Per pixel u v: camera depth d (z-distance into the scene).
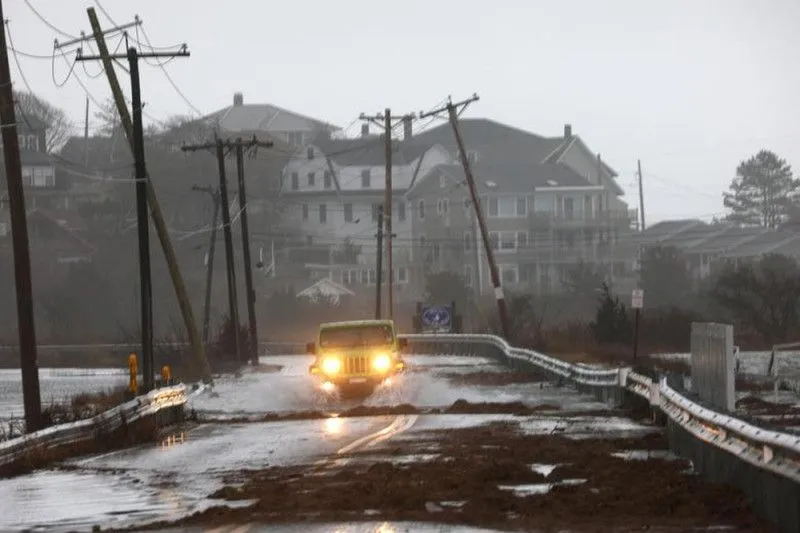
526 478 38.94
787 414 60.97
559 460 44.25
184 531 30.19
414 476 39.25
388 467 42.22
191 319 110.19
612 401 75.88
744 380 85.19
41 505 37.56
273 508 33.31
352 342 87.19
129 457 52.56
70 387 112.06
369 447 51.12
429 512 32.00
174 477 43.66
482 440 52.72
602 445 49.31
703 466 38.38
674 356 120.56
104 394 88.25
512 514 31.56
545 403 78.44
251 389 99.25
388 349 86.88
